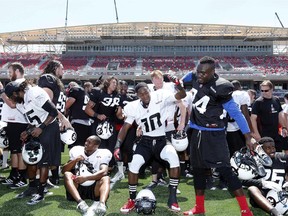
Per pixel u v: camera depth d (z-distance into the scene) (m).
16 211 4.21
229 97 3.73
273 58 40.78
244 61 39.88
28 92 4.44
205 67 3.71
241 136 5.54
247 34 43.19
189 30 43.53
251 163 4.23
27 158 4.49
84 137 6.51
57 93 4.95
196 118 3.91
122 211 4.19
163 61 40.19
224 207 4.43
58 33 43.94
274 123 6.01
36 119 4.55
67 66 38.81
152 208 4.06
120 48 42.91
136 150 4.34
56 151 4.72
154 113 4.23
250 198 4.32
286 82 36.62
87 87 8.91
